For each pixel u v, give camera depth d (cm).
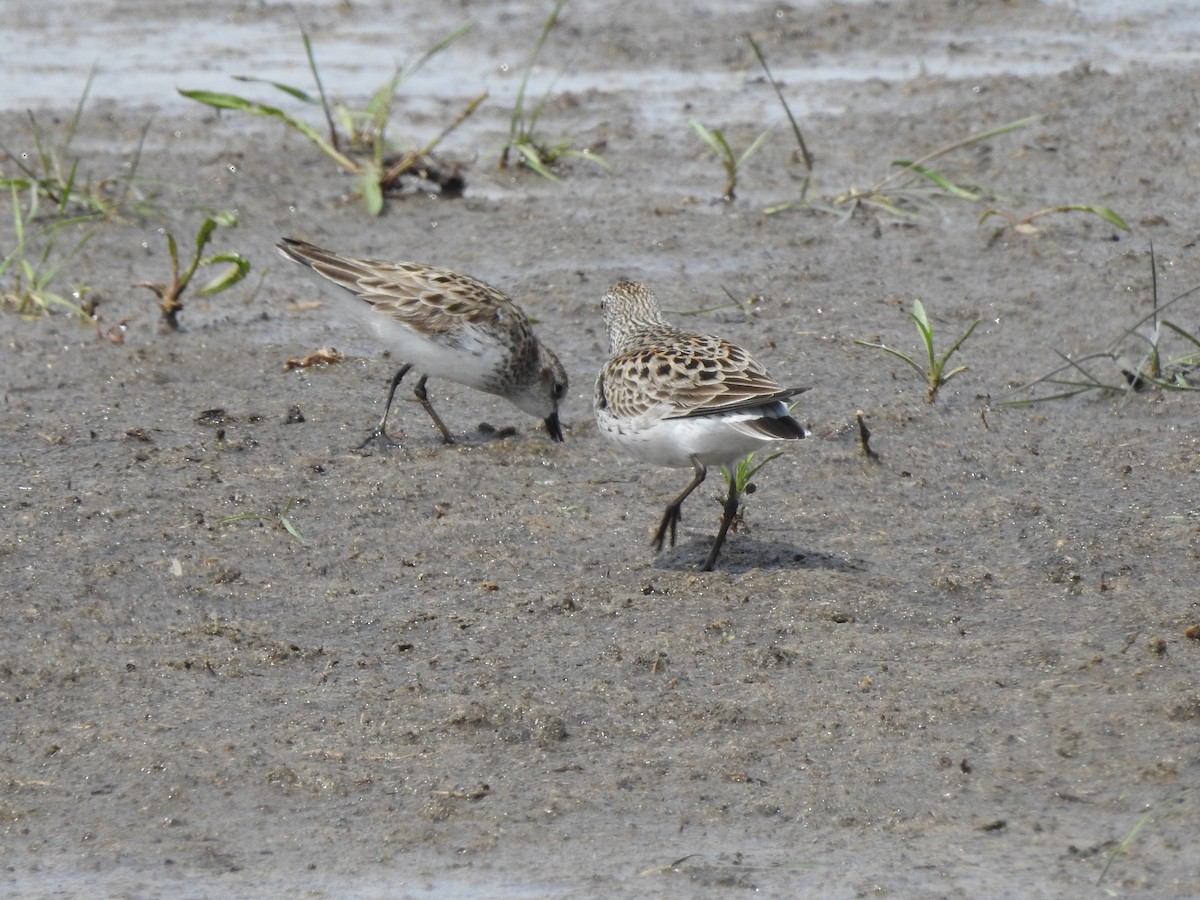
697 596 1053
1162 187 1861
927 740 873
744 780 846
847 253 1741
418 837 813
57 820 838
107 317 1620
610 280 1686
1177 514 1172
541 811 829
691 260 1734
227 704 938
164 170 2006
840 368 1464
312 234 1842
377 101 2014
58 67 2428
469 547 1148
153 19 2684
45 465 1286
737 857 786
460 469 1282
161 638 1020
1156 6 2569
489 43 2514
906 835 798
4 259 1764
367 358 1542
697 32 2522
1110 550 1111
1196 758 838
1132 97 2112
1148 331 1513
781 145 2066
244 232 1844
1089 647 962
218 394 1450
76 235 1825
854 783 839
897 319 1573
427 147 1944
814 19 2552
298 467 1281
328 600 1070
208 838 821
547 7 2662
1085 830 794
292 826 827
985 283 1650
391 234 1844
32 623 1035
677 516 1100
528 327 1338
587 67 2409
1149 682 914
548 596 1060
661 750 878
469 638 1009
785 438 991
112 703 943
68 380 1477
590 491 1245
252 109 1938
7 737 911
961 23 2528
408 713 919
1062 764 845
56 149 2080
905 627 1007
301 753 885
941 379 1394
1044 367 1464
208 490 1239
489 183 1992
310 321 1633
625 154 2061
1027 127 2055
